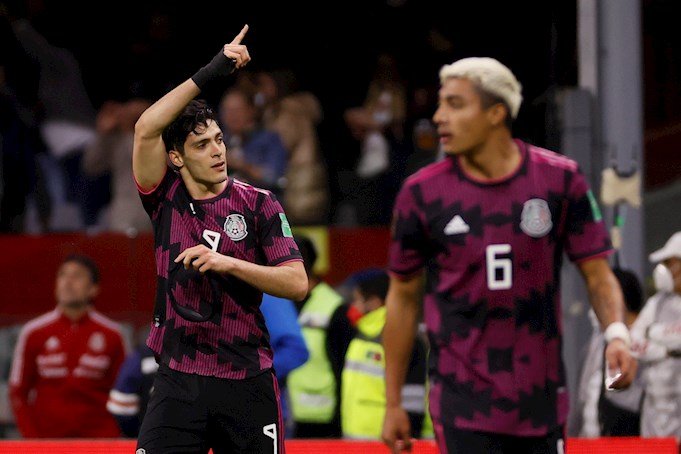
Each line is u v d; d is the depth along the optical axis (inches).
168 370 677.3
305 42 2014.0
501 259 631.8
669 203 1839.3
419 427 977.5
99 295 1476.4
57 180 1737.2
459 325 638.5
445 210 638.5
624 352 630.5
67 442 879.7
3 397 1363.2
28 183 1683.1
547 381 637.3
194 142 663.8
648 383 974.4
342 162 1860.2
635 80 1102.4
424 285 700.0
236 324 673.6
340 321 1067.3
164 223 675.4
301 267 677.3
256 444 680.4
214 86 1926.7
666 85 1966.0
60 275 1224.2
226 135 1633.9
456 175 641.6
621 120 1098.1
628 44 1100.5
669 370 965.8
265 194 685.3
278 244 677.9
